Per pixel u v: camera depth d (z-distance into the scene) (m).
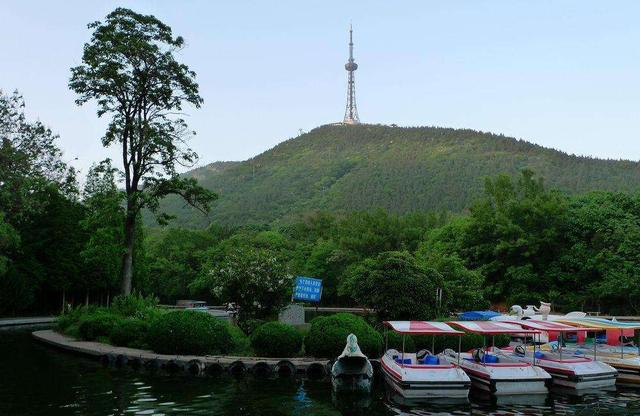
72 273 51.72
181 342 22.95
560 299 44.94
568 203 49.72
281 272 28.14
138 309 30.83
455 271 37.28
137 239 55.72
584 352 23.84
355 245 67.88
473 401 17.12
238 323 28.00
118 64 32.88
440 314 29.86
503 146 190.12
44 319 46.84
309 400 16.41
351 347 18.50
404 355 20.97
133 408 14.77
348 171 199.62
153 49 32.94
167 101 35.03
